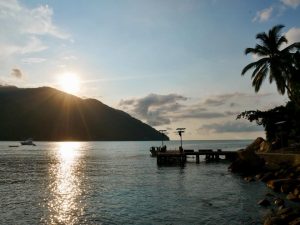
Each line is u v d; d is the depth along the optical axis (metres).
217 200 30.19
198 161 72.12
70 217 25.31
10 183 44.28
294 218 19.94
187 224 22.80
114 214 25.92
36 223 23.86
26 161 87.81
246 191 33.94
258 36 57.47
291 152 52.69
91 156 110.62
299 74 53.62
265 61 56.28
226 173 51.22
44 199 32.38
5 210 27.77
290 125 58.94
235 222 22.75
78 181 45.66
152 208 27.62
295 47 55.41
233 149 145.62
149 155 113.12
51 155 117.44
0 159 95.81
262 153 54.41
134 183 42.47
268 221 20.27
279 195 30.48
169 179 45.66
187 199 31.03
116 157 103.44
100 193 35.31
